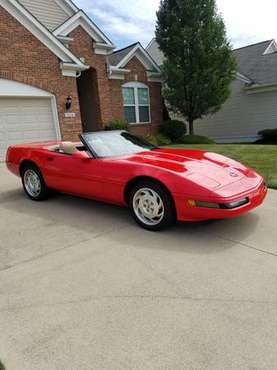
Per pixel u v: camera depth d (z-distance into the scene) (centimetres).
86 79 1394
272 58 1672
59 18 1426
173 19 1384
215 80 1364
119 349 196
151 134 1500
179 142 1491
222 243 340
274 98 1504
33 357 193
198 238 355
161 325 216
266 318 218
